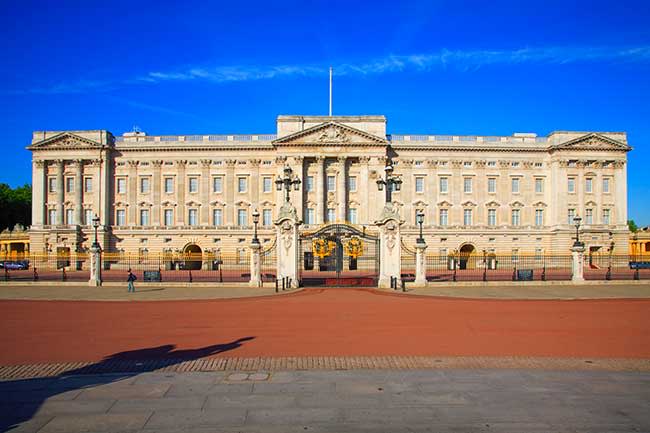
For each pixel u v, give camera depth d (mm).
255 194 84375
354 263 69188
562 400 12383
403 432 10430
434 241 83688
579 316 26156
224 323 24062
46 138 84688
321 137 81438
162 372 14945
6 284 45250
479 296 35625
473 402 12219
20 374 14891
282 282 41219
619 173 84500
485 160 85562
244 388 13289
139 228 84000
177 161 85312
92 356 17281
